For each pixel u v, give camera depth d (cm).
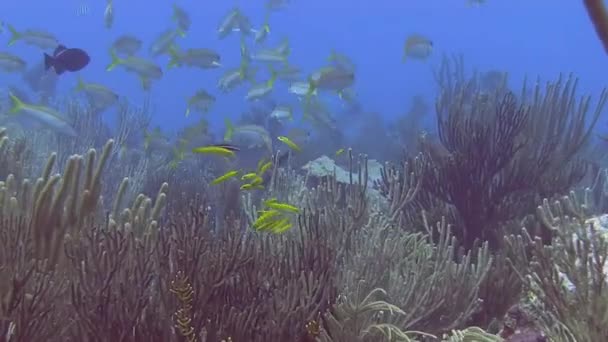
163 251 125
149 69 319
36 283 107
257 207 246
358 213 183
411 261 149
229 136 282
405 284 140
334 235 171
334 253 154
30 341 103
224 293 121
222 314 115
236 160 323
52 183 126
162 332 111
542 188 224
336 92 307
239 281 127
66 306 116
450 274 146
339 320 125
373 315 126
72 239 125
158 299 117
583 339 103
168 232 132
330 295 132
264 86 333
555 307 111
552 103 246
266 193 231
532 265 120
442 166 211
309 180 308
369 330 121
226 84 334
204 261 120
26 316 102
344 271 144
